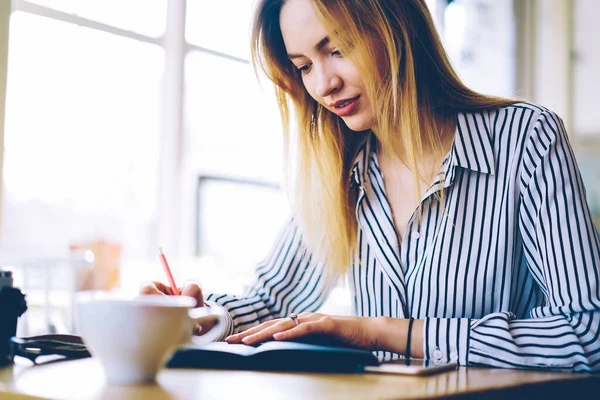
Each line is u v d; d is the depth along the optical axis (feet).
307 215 4.65
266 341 3.35
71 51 9.32
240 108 10.80
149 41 10.11
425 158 4.33
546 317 3.54
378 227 4.38
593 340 3.42
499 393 2.49
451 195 4.12
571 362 3.30
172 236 10.13
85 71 9.48
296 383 2.52
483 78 13.16
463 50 12.95
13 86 8.73
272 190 10.85
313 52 4.12
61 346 3.27
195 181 10.27
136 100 10.02
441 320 3.48
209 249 10.23
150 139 10.14
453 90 4.29
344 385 2.47
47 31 9.07
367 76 4.09
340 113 4.25
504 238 4.00
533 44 13.65
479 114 4.20
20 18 8.79
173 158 10.21
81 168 9.44
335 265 4.61
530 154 3.92
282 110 4.77
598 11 13.32
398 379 2.66
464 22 12.98
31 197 8.93
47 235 9.05
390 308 4.35
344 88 4.15
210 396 2.20
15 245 8.71
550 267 3.69
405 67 4.14
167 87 10.27
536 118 4.00
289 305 4.76
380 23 4.04
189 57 10.40
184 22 10.32
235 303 4.43
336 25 3.99
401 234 4.38
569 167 3.81
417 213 4.22
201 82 10.52
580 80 13.39
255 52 4.62
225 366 2.94
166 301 2.52
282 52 4.58
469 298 4.05
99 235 9.55
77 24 9.36
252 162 10.79
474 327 3.44
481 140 4.10
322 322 3.37
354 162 4.53
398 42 4.11
